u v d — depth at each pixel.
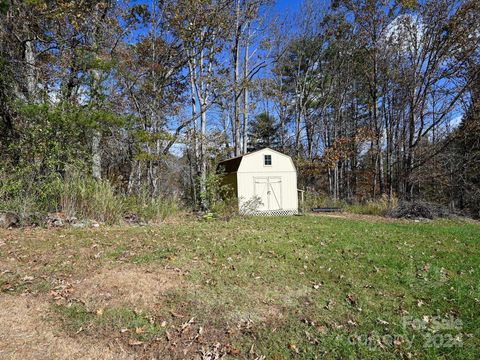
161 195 11.98
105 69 10.57
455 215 13.52
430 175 17.70
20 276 4.15
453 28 15.25
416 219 12.45
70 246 5.66
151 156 12.62
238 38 16.56
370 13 17.02
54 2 10.15
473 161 16.84
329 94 23.77
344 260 5.32
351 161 26.73
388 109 20.66
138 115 13.71
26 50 10.09
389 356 2.71
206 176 13.42
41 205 7.73
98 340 2.82
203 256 5.34
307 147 26.78
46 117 8.16
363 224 10.01
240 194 13.96
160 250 5.61
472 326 3.18
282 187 14.57
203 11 12.76
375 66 18.41
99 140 10.53
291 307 3.56
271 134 28.25
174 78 16.25
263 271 4.66
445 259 5.53
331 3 19.36
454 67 16.16
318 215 13.50
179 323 3.16
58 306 3.39
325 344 2.87
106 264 4.74
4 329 2.90
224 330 3.07
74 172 8.53
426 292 4.00
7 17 9.33
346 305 3.63
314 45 22.83
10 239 5.99
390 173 19.38
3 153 8.41
